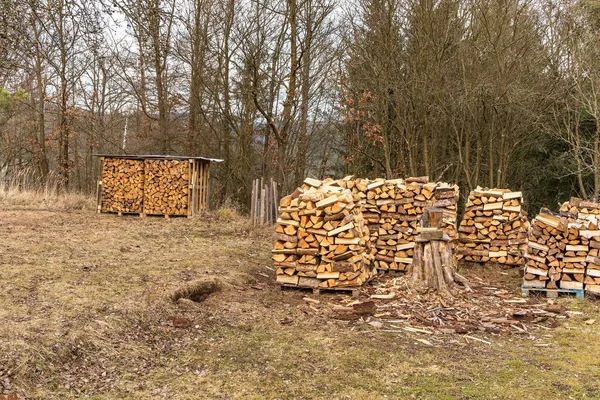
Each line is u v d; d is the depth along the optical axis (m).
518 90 15.89
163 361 4.96
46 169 21.77
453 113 17.47
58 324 5.13
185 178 14.03
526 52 16.52
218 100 21.25
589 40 16.20
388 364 5.13
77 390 4.27
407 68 17.66
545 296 7.96
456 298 7.37
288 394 4.42
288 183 22.81
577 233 7.78
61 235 9.92
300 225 7.51
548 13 16.98
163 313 5.97
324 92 22.28
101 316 5.52
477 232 10.18
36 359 4.47
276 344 5.55
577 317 6.93
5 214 12.27
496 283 8.95
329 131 23.95
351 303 7.09
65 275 6.83
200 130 22.89
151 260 8.36
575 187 19.75
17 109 20.59
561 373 5.04
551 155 19.69
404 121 17.75
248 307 6.70
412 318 6.62
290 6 19.12
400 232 9.36
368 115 19.77
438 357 5.38
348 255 7.34
